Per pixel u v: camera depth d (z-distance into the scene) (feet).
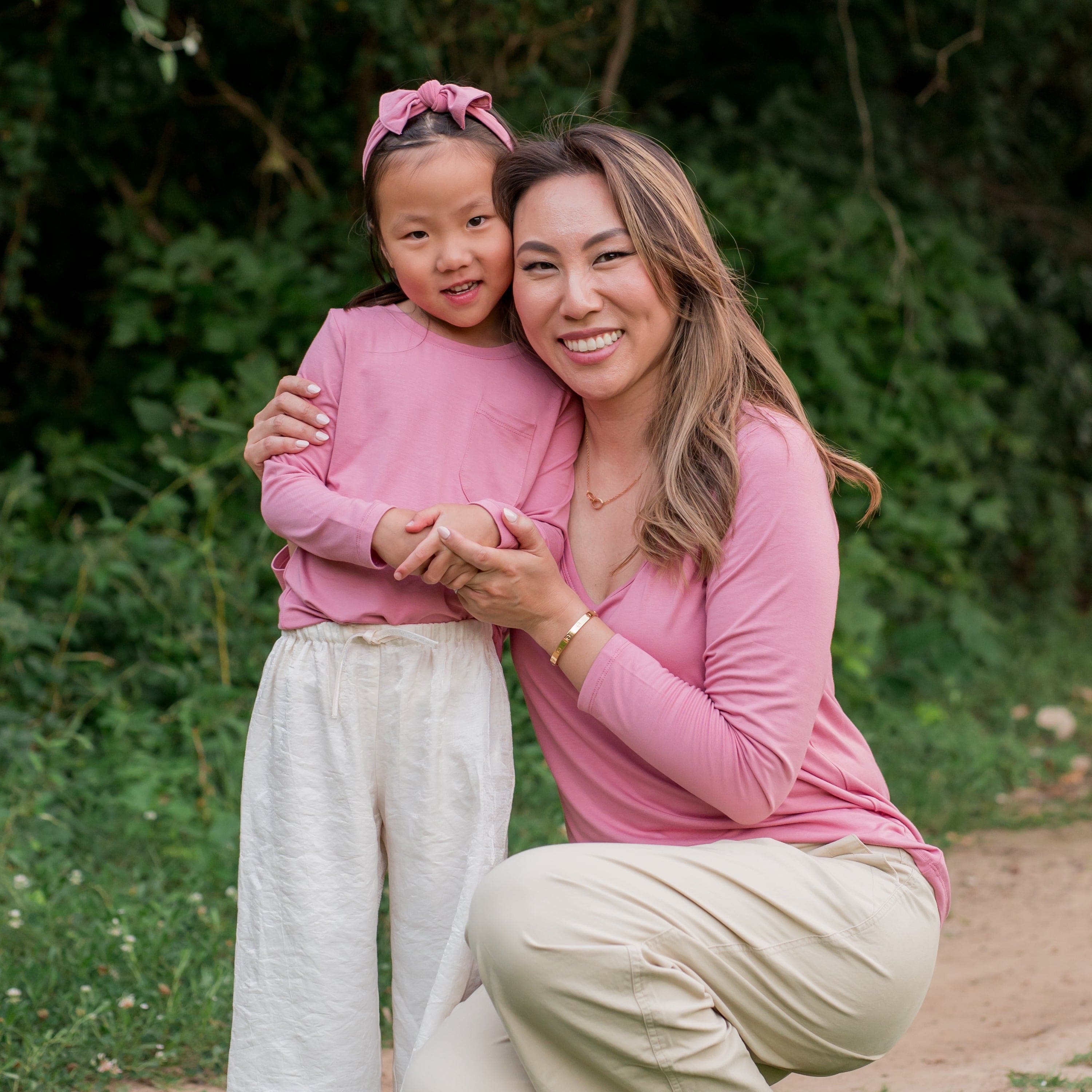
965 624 22.59
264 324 19.72
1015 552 27.45
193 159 22.85
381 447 7.20
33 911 11.02
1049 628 25.76
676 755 6.32
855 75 23.13
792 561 6.44
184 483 17.74
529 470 7.24
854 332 23.02
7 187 19.26
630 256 6.77
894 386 23.32
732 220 21.95
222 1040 9.69
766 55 26.20
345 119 21.99
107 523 16.15
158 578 16.39
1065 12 27.78
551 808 13.99
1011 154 31.71
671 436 6.81
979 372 24.47
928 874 6.72
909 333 23.04
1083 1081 8.68
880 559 20.45
